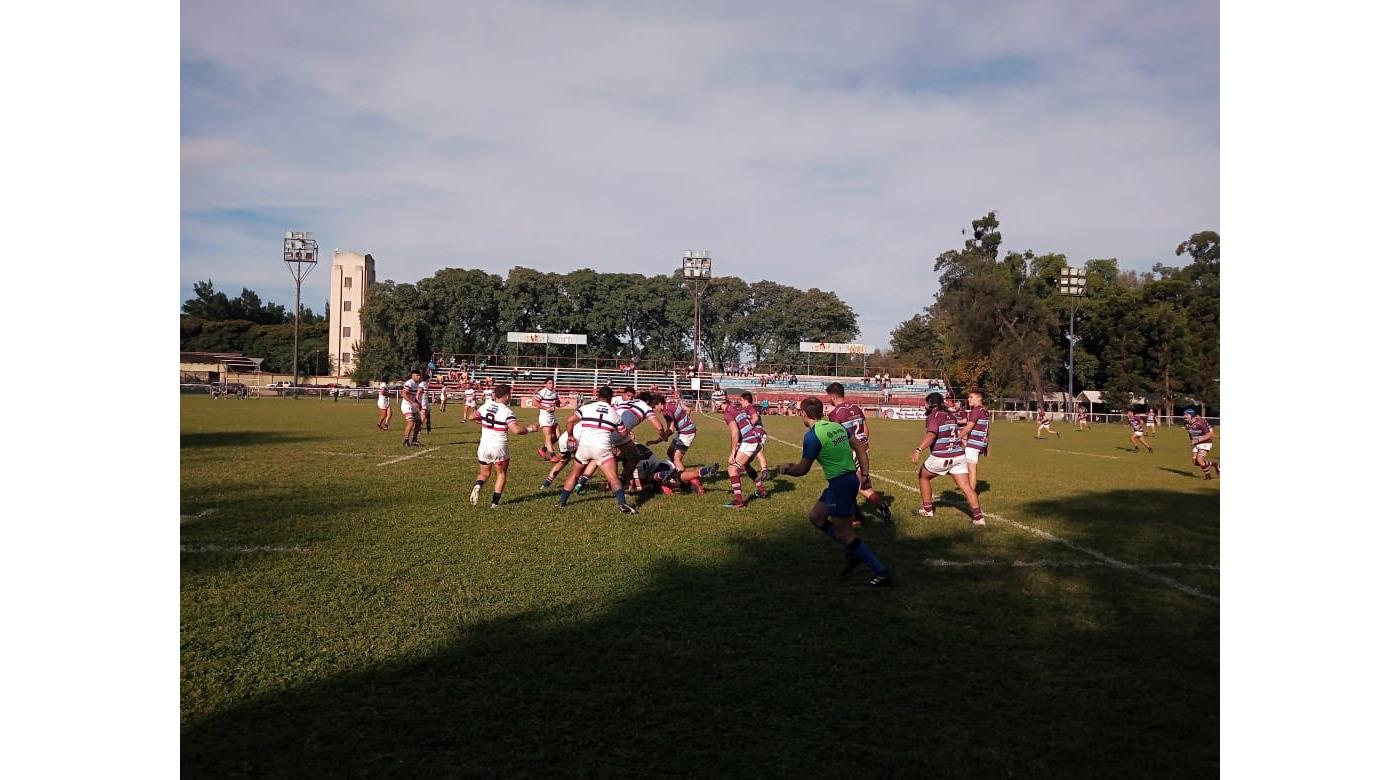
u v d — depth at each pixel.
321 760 3.87
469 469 14.77
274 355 87.25
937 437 10.17
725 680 4.86
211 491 11.58
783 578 7.19
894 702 4.62
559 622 5.81
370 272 86.19
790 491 12.86
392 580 6.84
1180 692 4.85
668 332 83.00
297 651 5.18
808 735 4.20
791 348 82.81
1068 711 4.57
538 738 4.10
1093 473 17.70
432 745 4.02
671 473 12.13
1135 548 8.98
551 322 80.00
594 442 10.34
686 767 3.85
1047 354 65.06
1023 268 76.44
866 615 6.16
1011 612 6.34
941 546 8.80
